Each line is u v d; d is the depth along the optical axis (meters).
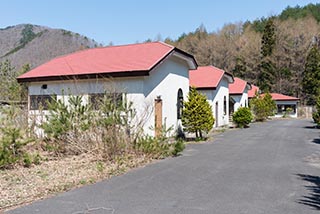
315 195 6.06
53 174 7.78
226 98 27.77
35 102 16.58
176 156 11.07
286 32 62.62
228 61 63.59
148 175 7.87
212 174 8.00
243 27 74.00
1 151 8.27
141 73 13.63
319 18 74.81
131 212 5.05
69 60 18.02
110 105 10.16
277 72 60.22
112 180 7.31
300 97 57.66
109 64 15.48
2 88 19.42
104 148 9.65
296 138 17.33
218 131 21.78
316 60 55.44
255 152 12.07
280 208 5.26
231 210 5.15
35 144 10.68
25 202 5.58
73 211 5.09
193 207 5.30
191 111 15.97
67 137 10.45
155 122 13.61
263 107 36.19
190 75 24.98
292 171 8.39
